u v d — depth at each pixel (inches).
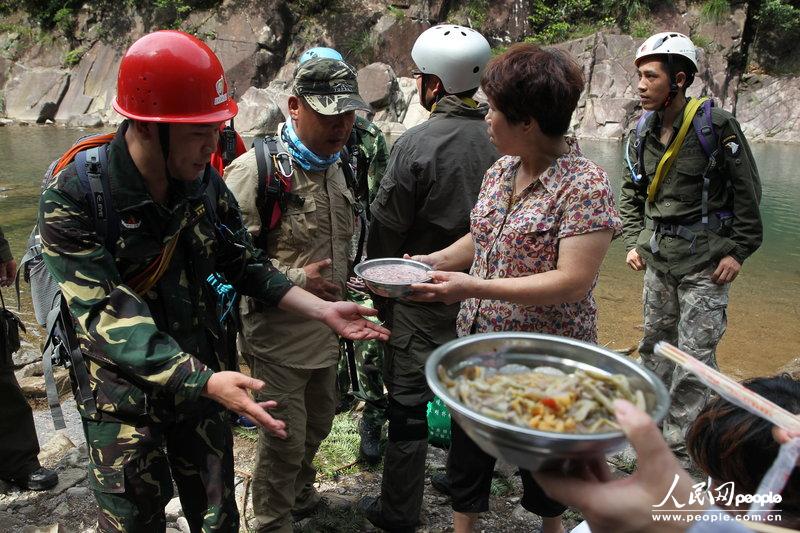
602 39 810.8
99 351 77.5
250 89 741.9
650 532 44.1
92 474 80.4
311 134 100.3
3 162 514.0
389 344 107.7
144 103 73.0
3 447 120.5
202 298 85.1
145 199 75.2
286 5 821.9
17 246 294.8
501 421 44.6
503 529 117.5
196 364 72.6
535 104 82.0
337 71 98.1
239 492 124.6
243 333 104.4
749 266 306.0
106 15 838.5
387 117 762.2
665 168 139.0
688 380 137.1
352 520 117.6
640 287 270.5
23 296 230.8
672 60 134.7
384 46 826.2
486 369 54.2
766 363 199.8
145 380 72.4
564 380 51.6
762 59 874.1
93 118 780.6
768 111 836.0
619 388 50.3
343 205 108.8
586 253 84.8
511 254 90.0
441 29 109.5
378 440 136.4
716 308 136.3
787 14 847.1
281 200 100.7
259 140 103.1
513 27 886.4
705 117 133.8
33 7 869.8
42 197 74.7
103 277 74.4
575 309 92.4
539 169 88.7
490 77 84.3
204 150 76.2
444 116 107.4
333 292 104.2
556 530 102.1
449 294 86.0
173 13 815.7
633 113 786.2
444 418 138.8
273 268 94.0
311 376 109.7
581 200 84.7
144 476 79.6
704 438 53.7
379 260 98.4
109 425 78.7
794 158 661.9
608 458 136.3
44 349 84.7
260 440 103.1
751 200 131.5
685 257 137.5
